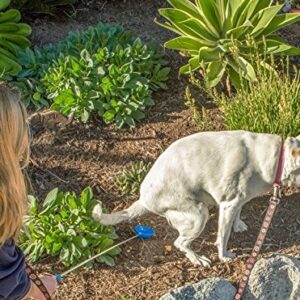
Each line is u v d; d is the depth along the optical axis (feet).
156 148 11.23
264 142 9.19
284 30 13.30
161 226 10.17
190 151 9.33
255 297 9.09
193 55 12.07
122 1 13.99
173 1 12.09
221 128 11.40
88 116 11.44
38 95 11.78
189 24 11.74
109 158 11.11
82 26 13.62
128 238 9.97
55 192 10.05
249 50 11.68
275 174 9.09
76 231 9.72
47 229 9.73
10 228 5.31
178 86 12.23
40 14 13.85
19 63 12.25
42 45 13.15
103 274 9.47
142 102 11.58
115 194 10.59
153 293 9.23
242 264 9.61
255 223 10.19
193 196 9.35
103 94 11.62
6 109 5.06
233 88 12.17
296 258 9.55
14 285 5.70
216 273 9.50
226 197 9.29
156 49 12.63
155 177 9.50
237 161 9.14
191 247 9.91
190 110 11.80
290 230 10.08
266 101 10.57
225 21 11.82
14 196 5.20
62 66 11.78
